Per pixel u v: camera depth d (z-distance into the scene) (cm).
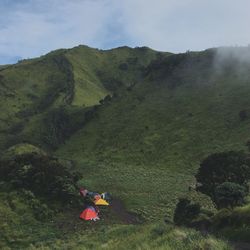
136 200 7494
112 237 3612
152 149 12044
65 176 7006
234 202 3866
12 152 12500
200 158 10631
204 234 1742
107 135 13875
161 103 14738
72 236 4972
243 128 11281
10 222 5478
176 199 7400
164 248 1641
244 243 1939
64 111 17350
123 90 17275
